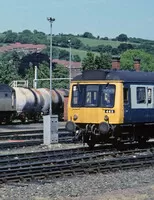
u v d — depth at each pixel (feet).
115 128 102.01
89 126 104.78
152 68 547.49
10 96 226.38
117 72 103.96
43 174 72.18
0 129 191.11
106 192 61.67
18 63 576.20
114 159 86.63
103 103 103.24
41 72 411.75
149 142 122.72
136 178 73.15
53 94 255.50
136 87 106.32
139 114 106.93
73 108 107.24
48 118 120.67
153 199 57.06
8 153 102.37
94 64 314.35
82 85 106.73
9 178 68.33
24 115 236.02
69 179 70.85
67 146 120.06
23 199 57.21
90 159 89.61
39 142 123.13
